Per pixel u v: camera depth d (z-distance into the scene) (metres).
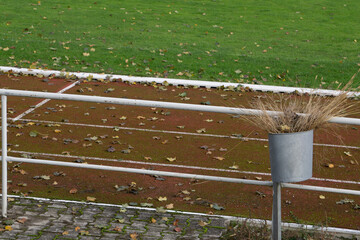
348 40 18.67
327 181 7.72
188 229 5.46
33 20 19.70
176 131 9.93
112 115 10.76
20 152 8.42
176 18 21.30
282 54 16.36
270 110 4.81
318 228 5.77
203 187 7.29
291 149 4.46
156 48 16.45
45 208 5.84
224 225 5.61
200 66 14.82
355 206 6.76
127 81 13.23
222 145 9.21
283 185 4.99
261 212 6.51
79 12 21.52
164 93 12.45
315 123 4.53
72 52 15.59
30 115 10.55
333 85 13.42
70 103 11.48
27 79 13.18
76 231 5.31
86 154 8.48
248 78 14.03
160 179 7.50
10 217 5.57
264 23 21.09
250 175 7.87
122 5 23.41
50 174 7.50
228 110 4.73
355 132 10.12
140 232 5.35
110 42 17.03
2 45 15.91
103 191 6.99
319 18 22.34
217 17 21.88
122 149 8.80
